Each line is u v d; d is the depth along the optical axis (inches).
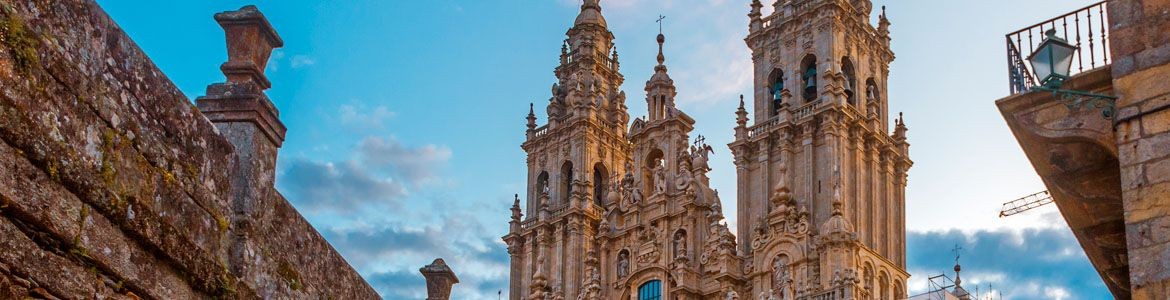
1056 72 798.5
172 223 695.1
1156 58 780.0
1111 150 807.1
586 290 3221.0
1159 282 732.7
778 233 2906.0
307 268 859.4
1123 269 954.1
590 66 3641.7
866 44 3186.5
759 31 3203.7
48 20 604.4
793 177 2984.7
